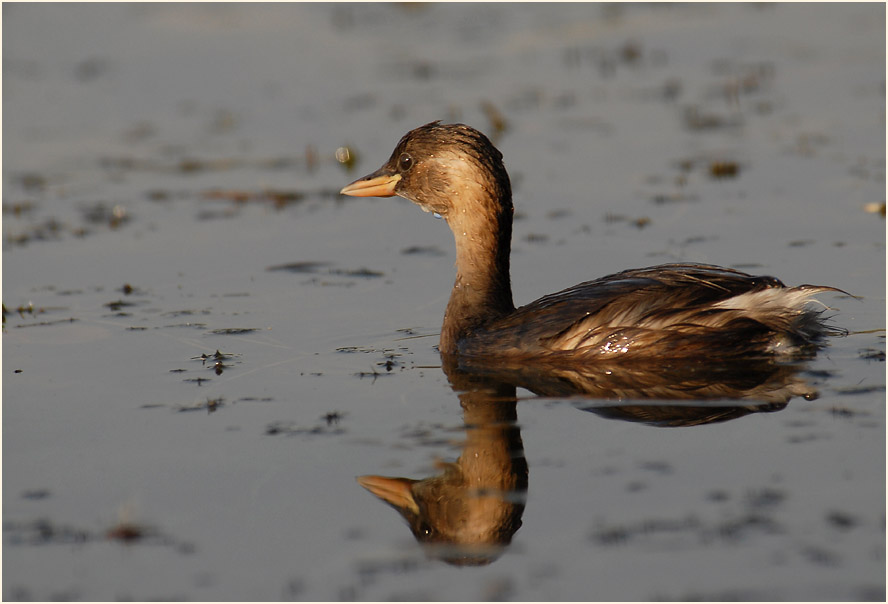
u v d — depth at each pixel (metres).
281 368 12.91
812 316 12.66
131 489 9.95
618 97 26.16
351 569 8.70
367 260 17.38
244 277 16.64
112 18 33.59
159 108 26.34
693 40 30.89
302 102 26.48
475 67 29.11
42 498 9.86
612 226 18.33
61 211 20.02
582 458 10.19
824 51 29.00
